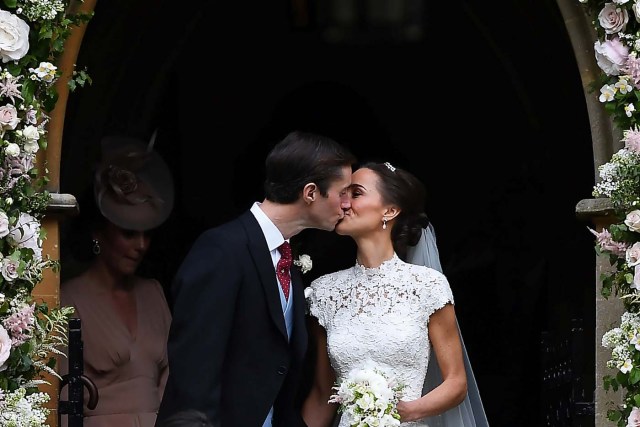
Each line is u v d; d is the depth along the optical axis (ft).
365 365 45.55
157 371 57.67
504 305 68.74
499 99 72.23
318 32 74.43
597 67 48.01
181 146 71.61
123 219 58.85
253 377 43.83
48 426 44.21
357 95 75.20
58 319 44.50
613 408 47.70
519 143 71.46
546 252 67.51
